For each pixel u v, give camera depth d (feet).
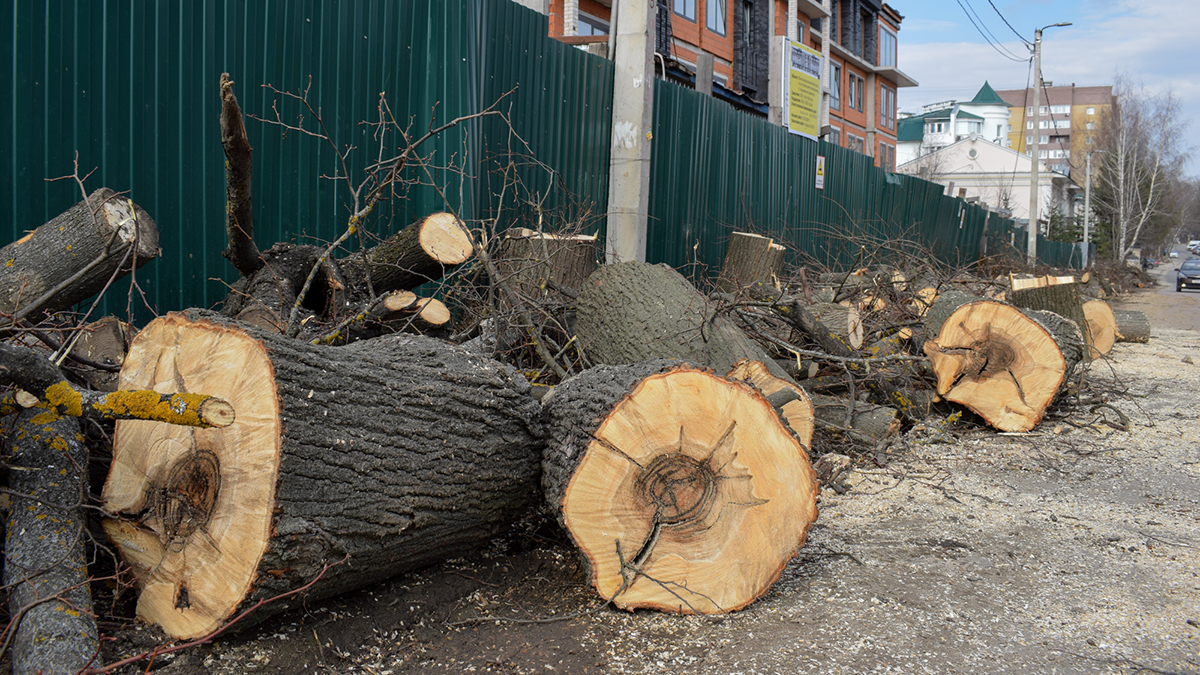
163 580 7.74
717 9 76.23
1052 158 383.24
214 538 7.41
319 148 17.53
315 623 8.39
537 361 16.69
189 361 7.72
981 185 187.62
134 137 14.32
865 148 118.42
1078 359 21.45
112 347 11.00
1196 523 12.95
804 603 9.44
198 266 15.52
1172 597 9.92
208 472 7.58
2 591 7.65
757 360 14.76
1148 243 215.51
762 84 84.17
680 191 31.35
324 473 7.66
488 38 21.18
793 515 9.23
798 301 17.81
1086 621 9.18
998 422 18.97
